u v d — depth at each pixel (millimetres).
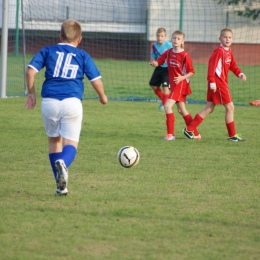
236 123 37938
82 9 103875
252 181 21453
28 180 21000
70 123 18438
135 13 106125
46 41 101625
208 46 103188
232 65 31234
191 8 103188
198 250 13898
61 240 14422
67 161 18094
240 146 29375
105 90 59375
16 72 71125
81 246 14016
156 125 36375
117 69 84438
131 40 107000
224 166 24203
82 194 19078
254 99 53812
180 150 27922
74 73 18531
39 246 13969
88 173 22469
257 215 16953
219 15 102938
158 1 104000
